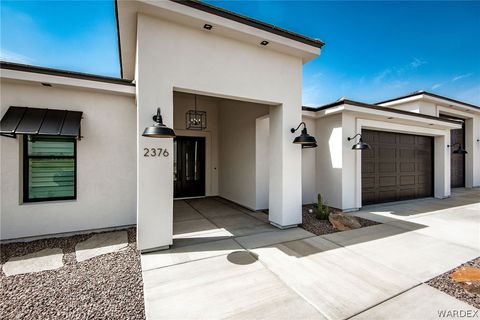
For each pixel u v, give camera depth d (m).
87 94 4.60
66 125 4.12
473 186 12.12
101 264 3.23
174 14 3.59
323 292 2.52
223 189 8.99
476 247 3.91
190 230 4.87
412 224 5.32
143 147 3.59
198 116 9.11
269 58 4.70
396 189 8.30
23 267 3.13
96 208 4.66
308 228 4.99
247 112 7.33
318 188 7.56
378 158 7.81
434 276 2.89
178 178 8.91
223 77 4.20
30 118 3.98
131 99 4.98
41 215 4.21
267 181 7.04
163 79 3.71
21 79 3.88
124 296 2.47
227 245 3.97
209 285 2.67
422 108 10.57
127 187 4.95
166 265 3.19
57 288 2.61
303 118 7.42
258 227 5.09
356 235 4.52
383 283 2.72
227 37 4.24
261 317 2.12
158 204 3.69
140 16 3.56
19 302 2.33
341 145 6.71
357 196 6.92
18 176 4.07
